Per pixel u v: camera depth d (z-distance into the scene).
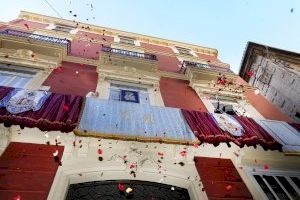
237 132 6.11
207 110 9.30
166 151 6.55
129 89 9.51
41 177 5.30
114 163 5.96
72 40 12.67
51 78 8.59
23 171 5.32
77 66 10.01
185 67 11.76
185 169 6.42
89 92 8.13
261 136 6.20
